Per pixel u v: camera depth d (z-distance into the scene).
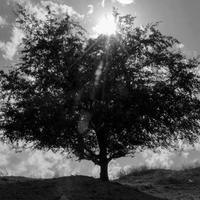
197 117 21.08
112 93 19.89
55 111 18.86
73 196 16.20
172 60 21.11
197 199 19.20
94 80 20.08
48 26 22.03
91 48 21.02
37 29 21.92
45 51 21.23
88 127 20.55
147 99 19.91
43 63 21.25
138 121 20.12
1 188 17.03
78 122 19.62
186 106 20.50
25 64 21.31
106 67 20.38
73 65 20.58
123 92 19.66
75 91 19.88
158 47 21.52
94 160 21.03
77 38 21.72
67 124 19.11
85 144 21.20
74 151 21.38
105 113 19.83
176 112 20.50
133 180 26.33
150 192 21.36
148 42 21.17
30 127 19.59
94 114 20.00
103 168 20.84
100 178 20.70
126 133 20.83
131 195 17.39
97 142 21.73
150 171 28.91
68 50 21.12
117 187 18.09
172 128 21.05
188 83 20.77
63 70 20.56
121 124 20.06
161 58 20.86
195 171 26.62
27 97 20.30
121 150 21.19
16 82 20.78
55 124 19.00
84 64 20.81
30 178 23.25
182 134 21.84
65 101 19.39
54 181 18.19
